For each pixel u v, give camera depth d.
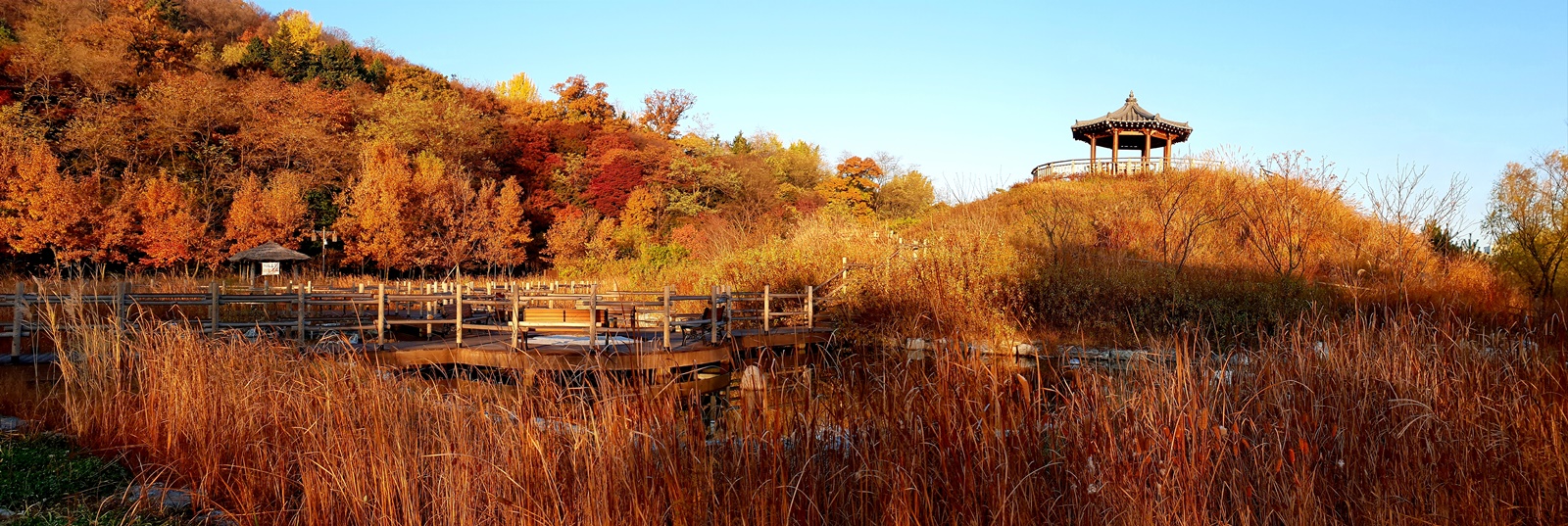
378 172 32.66
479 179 42.28
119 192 31.41
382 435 4.50
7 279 19.62
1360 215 20.12
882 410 4.10
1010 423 3.94
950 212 24.88
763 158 53.38
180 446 5.50
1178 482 3.70
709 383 8.52
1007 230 19.08
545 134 47.53
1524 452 4.26
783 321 12.72
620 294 14.09
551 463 3.99
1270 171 20.36
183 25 52.44
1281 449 3.96
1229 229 19.00
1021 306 12.80
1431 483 4.02
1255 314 12.26
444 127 41.78
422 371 8.92
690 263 21.31
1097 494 3.75
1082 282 13.45
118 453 5.68
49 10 42.56
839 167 47.62
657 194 41.56
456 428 4.60
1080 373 4.40
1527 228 15.93
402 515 4.27
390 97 44.41
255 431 5.19
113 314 7.69
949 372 4.11
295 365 5.95
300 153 38.53
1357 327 5.80
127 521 4.40
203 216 33.56
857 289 13.17
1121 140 33.69
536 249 38.78
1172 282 13.40
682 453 3.91
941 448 3.73
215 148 37.03
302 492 4.94
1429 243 17.59
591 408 4.36
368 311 13.04
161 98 36.97
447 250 32.50
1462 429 4.32
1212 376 4.73
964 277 13.34
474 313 12.98
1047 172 32.22
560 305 13.00
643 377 4.34
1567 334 6.34
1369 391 4.67
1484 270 16.78
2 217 26.69
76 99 37.22
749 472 3.72
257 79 42.66
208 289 14.70
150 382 6.15
